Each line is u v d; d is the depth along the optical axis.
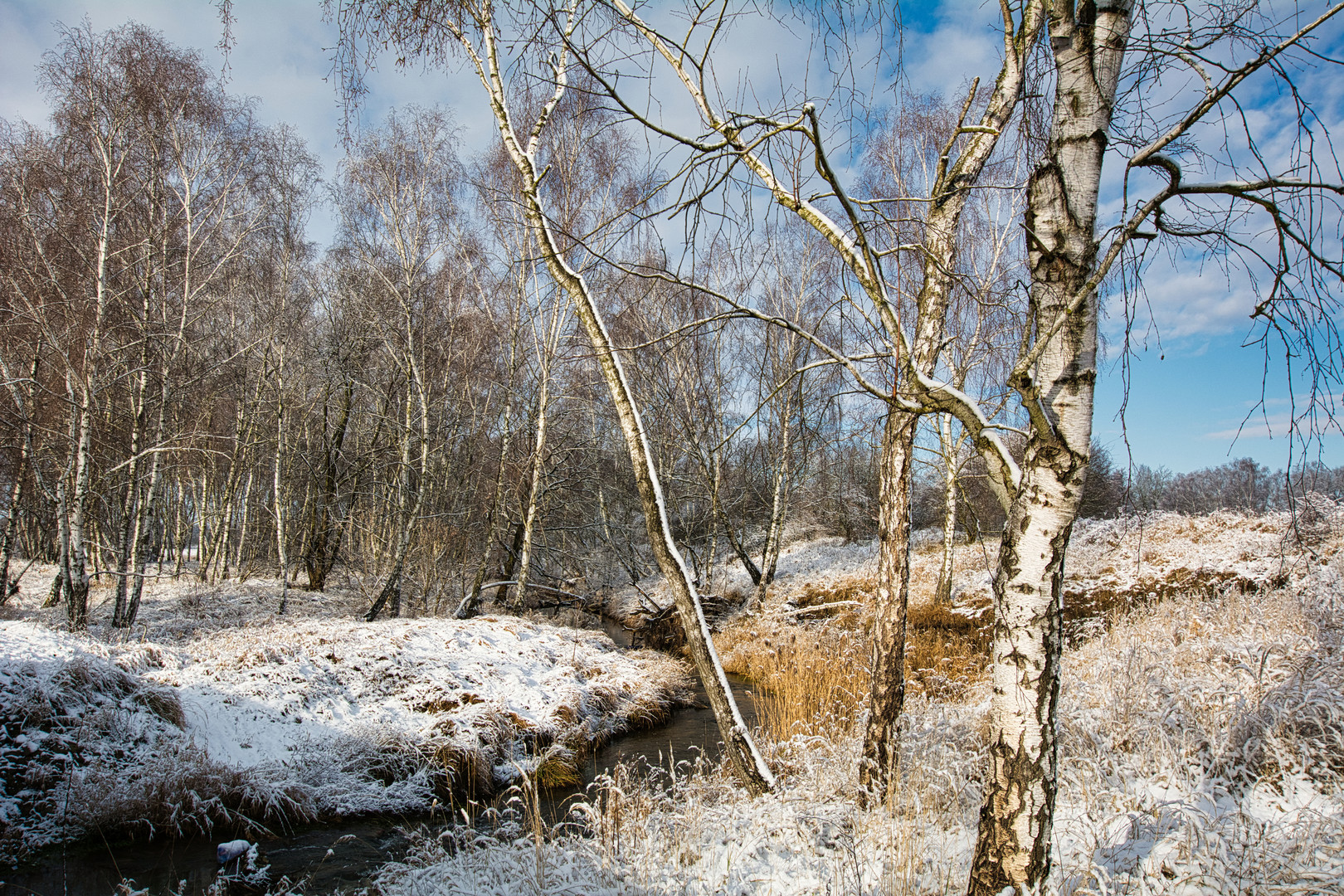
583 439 18.48
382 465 19.00
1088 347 2.57
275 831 6.39
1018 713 2.59
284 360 19.16
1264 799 3.76
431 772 7.45
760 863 4.11
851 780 5.04
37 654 7.33
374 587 16.69
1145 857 3.32
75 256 12.03
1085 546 16.06
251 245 15.37
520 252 15.27
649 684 11.55
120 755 6.77
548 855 4.33
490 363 17.52
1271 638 5.84
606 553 23.77
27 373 12.84
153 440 14.12
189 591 16.92
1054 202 2.65
